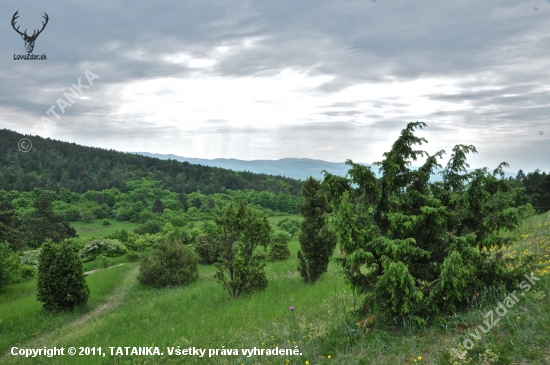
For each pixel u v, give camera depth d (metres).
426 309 5.42
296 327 6.97
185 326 9.68
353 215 5.86
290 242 38.53
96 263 31.19
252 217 13.77
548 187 31.75
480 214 5.77
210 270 25.77
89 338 10.22
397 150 6.20
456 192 6.09
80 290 15.09
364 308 6.09
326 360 5.00
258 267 13.89
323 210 13.95
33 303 16.44
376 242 5.58
